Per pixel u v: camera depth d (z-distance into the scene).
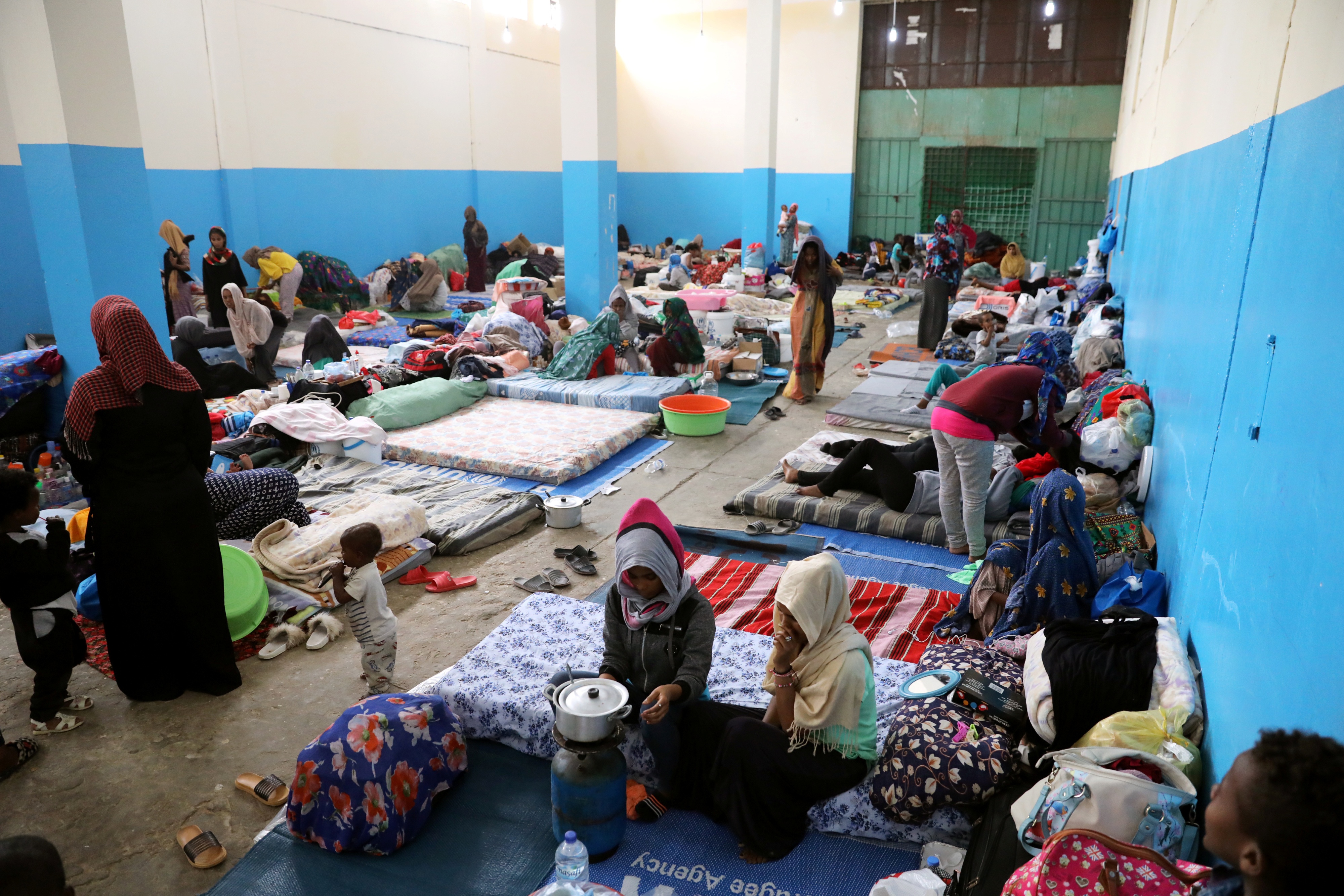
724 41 18.84
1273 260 2.74
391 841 2.82
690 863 2.82
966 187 18.17
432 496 5.80
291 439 6.51
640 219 20.64
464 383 7.91
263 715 3.62
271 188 12.77
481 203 16.89
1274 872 1.22
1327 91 2.33
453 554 5.08
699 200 19.95
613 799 2.76
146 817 3.04
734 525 5.54
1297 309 2.40
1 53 6.12
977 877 2.48
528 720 3.30
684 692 2.87
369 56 14.09
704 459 6.84
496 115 16.91
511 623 4.01
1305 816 1.18
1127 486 5.01
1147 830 2.34
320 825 2.83
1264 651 2.26
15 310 9.56
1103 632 3.11
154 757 3.35
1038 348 6.76
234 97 12.01
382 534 4.91
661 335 9.21
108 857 2.86
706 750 2.98
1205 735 2.73
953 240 13.76
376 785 2.81
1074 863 1.98
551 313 11.39
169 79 11.27
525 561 5.05
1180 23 6.57
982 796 2.77
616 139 11.23
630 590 2.91
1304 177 2.49
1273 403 2.52
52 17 5.98
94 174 6.38
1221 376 3.28
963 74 17.52
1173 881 1.93
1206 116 4.54
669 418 7.38
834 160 18.53
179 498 3.54
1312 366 2.20
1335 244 2.13
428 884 2.72
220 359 8.55
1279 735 1.30
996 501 5.18
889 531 5.33
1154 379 5.25
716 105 19.27
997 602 3.97
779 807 2.83
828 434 7.23
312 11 13.00
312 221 13.53
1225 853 1.30
